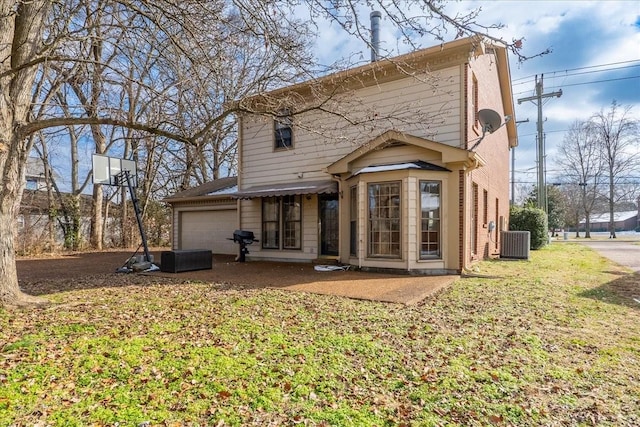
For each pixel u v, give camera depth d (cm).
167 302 642
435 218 966
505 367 371
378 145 1037
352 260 1066
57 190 2036
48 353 395
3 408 283
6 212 598
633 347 426
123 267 1092
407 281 827
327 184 1157
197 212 1777
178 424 267
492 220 1454
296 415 282
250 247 1405
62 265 1277
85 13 727
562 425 275
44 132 1727
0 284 587
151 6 575
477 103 1119
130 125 588
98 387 321
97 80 771
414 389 326
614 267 1127
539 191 2356
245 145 1437
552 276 924
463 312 576
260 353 398
